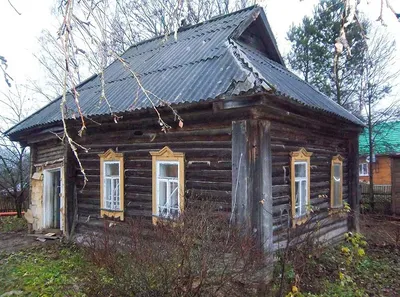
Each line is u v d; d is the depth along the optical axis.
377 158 20.08
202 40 8.10
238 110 5.34
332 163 8.19
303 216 6.56
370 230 10.40
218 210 5.56
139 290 3.80
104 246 5.09
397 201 12.90
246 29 8.69
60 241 8.12
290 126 6.41
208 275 3.75
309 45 17.12
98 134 7.65
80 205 8.11
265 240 5.09
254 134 5.29
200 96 5.30
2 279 5.65
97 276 4.41
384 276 6.42
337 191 8.49
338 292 5.31
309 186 7.00
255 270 4.19
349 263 6.07
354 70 14.38
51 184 9.61
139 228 4.88
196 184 5.91
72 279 5.43
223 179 5.61
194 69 6.60
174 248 3.83
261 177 5.22
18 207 14.38
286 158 6.24
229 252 3.95
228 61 6.25
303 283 5.23
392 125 16.98
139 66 8.49
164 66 7.56
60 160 8.66
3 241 8.86
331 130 8.16
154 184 6.49
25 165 15.51
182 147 6.17
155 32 13.24
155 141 6.62
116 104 6.64
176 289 3.72
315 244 6.12
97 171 7.73
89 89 8.70
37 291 5.06
